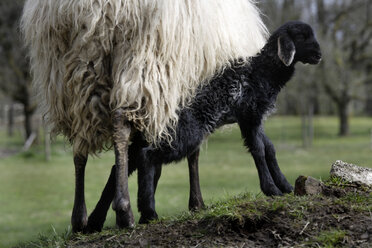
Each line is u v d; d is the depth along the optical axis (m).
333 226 5.29
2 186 21.12
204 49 6.82
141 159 6.47
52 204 17.28
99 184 19.50
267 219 5.58
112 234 6.03
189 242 5.45
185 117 6.65
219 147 33.34
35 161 28.86
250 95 7.00
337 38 38.56
